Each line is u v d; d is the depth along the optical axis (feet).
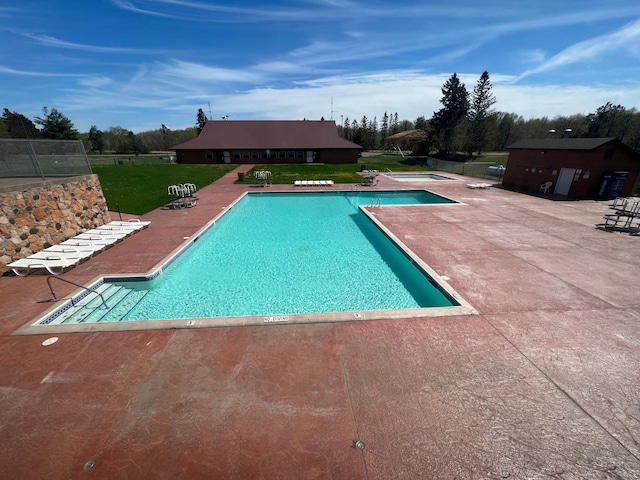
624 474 9.00
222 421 10.63
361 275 26.81
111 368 13.15
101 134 246.88
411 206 46.83
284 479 8.78
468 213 42.24
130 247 29.09
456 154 158.51
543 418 10.82
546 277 22.26
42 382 12.35
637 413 11.05
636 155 51.24
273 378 12.60
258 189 63.82
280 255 31.07
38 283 21.38
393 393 11.85
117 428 10.37
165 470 9.02
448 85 155.63
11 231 23.04
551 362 13.58
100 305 20.84
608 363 13.53
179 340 15.01
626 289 20.45
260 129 133.90
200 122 244.63
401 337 15.31
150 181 70.13
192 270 27.50
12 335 15.33
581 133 177.47
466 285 20.97
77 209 30.45
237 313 20.97
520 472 9.03
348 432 10.23
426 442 9.91
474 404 11.38
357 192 62.44
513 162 67.26
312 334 15.51
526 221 37.86
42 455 9.48
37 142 27.48
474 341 15.02
